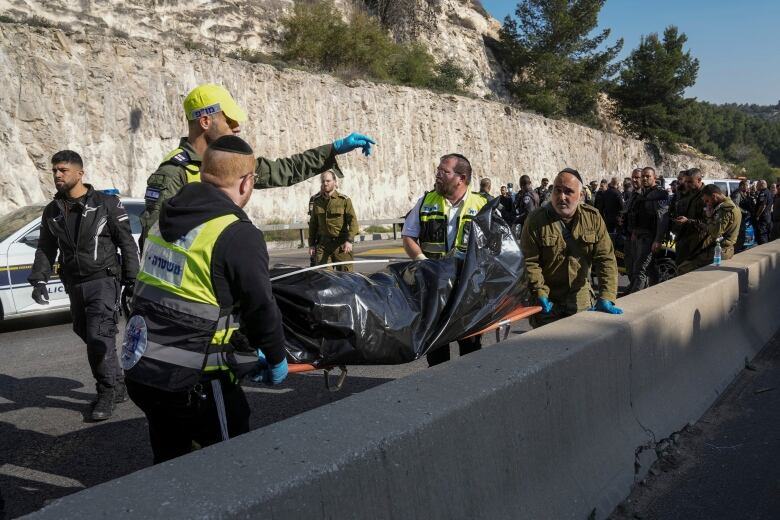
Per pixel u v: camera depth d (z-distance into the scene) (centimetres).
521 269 404
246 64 2402
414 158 3103
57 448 439
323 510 185
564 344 337
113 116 1970
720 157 6838
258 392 554
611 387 368
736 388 552
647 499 355
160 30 2462
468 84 3878
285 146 2508
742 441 437
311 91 2625
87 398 557
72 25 2177
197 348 230
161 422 250
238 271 228
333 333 307
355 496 195
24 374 639
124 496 169
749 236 1434
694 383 496
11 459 420
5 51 1769
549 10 4547
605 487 335
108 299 491
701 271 650
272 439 207
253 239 233
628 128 5538
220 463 189
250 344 243
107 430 474
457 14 4528
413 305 344
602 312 428
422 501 220
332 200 877
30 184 1781
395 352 326
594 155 4566
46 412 517
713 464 401
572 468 318
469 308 366
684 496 359
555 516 288
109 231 492
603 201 1208
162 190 314
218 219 232
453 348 734
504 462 266
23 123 1786
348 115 2775
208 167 251
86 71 1922
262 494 170
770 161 13650
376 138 2898
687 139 6041
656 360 435
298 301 303
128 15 2370
